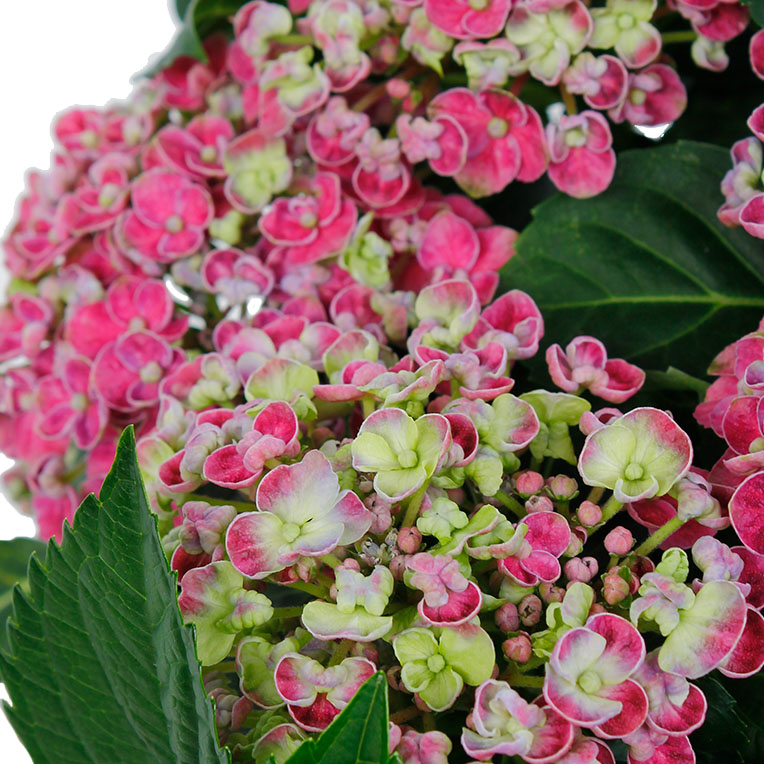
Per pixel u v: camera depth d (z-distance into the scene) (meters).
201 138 0.88
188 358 0.86
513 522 0.74
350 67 0.84
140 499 0.68
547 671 0.69
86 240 0.90
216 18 0.91
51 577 0.70
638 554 0.72
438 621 0.70
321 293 0.86
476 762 0.69
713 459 0.81
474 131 0.83
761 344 0.76
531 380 0.83
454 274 0.85
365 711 0.66
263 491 0.71
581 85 0.81
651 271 0.83
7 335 0.92
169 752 0.71
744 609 0.70
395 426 0.72
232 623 0.71
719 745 0.73
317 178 0.85
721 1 0.82
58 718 0.71
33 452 0.92
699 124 0.89
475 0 0.81
